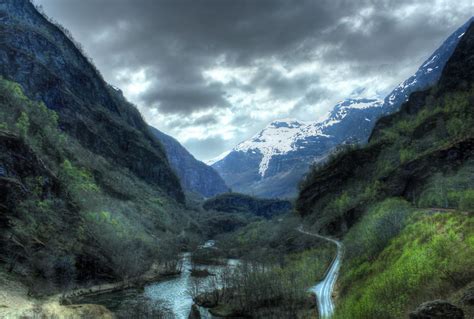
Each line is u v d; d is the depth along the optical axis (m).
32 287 101.94
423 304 32.53
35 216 127.88
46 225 130.75
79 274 129.50
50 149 196.50
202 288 133.38
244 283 109.06
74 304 100.38
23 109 192.88
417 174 141.50
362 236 111.94
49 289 107.25
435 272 51.41
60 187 156.38
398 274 58.97
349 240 132.62
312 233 186.12
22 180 131.75
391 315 49.44
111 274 140.12
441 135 163.25
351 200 178.62
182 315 102.56
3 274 98.88
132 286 138.50
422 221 82.06
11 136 137.00
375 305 54.22
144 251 179.75
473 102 169.75
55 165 180.88
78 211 157.62
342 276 100.44
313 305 88.69
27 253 111.75
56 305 94.19
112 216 198.25
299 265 130.25
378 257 84.06
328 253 134.00
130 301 115.75
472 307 33.75
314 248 155.38
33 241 117.69
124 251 155.50
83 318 87.94
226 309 102.94
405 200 135.88
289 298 94.81
